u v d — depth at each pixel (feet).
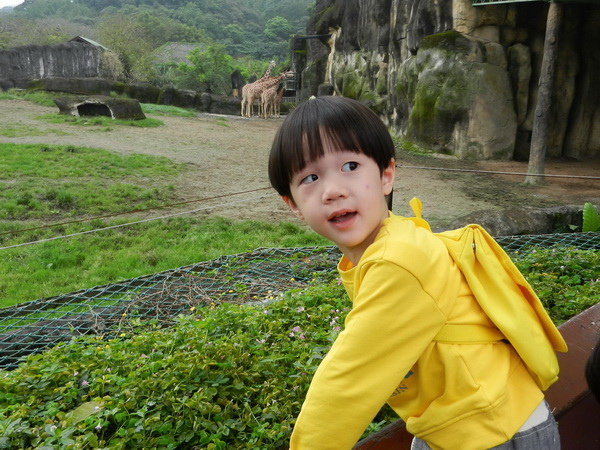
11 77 106.22
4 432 7.88
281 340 11.39
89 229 28.19
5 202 32.01
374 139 4.14
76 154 47.32
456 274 4.11
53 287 20.65
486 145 56.49
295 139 4.09
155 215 31.86
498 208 37.63
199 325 11.64
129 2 326.85
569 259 18.10
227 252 24.89
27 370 10.68
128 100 71.67
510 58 57.98
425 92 59.36
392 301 3.77
